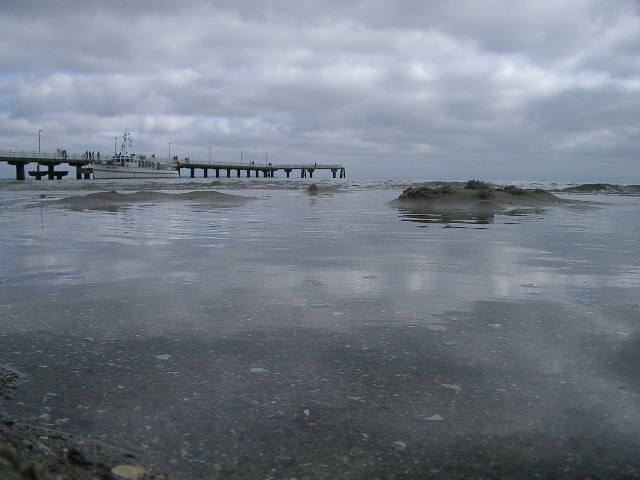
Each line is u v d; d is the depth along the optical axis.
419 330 4.02
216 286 5.56
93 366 3.25
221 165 118.81
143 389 2.92
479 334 3.92
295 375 3.13
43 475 1.63
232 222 13.23
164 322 4.18
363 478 2.11
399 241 9.53
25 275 6.11
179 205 20.17
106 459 2.19
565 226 12.69
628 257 7.75
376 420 2.58
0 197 23.97
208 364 3.30
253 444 2.37
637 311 4.60
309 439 2.41
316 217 14.99
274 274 6.27
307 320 4.28
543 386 2.98
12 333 3.87
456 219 14.53
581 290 5.46
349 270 6.56
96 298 4.98
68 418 2.58
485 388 2.95
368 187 44.94
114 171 74.38
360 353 3.51
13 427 2.40
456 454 2.28
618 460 2.23
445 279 6.02
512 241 9.61
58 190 31.86
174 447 2.33
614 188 40.12
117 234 10.39
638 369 3.24
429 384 3.00
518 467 2.19
